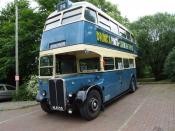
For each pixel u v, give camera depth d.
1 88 17.48
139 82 20.42
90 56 9.66
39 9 18.97
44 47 9.47
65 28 8.77
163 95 12.04
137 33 22.22
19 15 18.62
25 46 18.38
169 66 19.33
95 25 9.14
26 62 19.05
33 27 18.34
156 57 22.23
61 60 9.29
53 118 8.70
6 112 10.92
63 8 9.28
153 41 22.25
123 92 12.26
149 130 6.37
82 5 8.68
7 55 18.56
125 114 8.40
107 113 8.74
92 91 8.18
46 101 9.02
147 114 8.13
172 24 21.77
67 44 8.54
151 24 22.44
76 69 10.09
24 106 11.78
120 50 12.06
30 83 15.87
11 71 20.34
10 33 18.89
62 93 7.75
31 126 7.81
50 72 8.90
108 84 9.80
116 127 6.88
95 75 9.05
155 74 22.48
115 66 10.93
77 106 8.16
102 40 9.65
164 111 8.38
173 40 21.61
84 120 8.02
